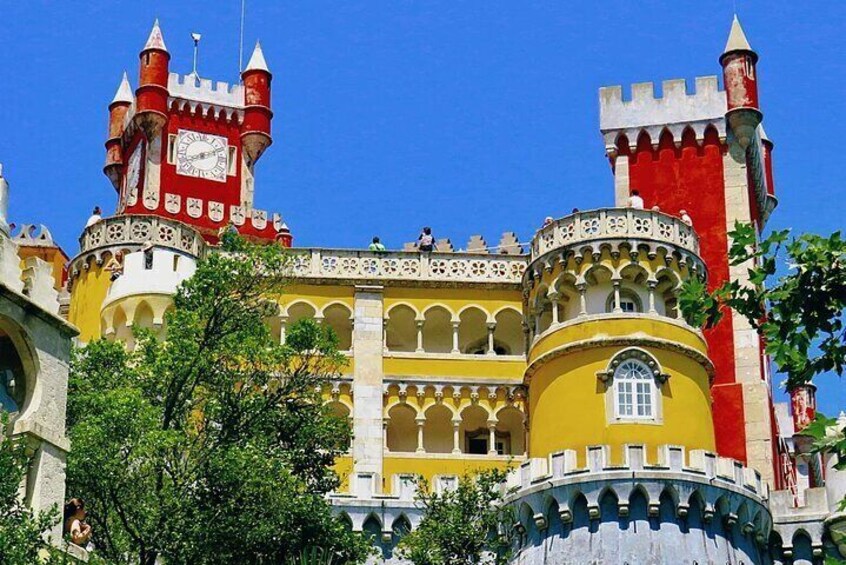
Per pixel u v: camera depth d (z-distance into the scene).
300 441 49.09
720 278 70.88
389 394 66.75
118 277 66.31
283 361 49.75
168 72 95.00
